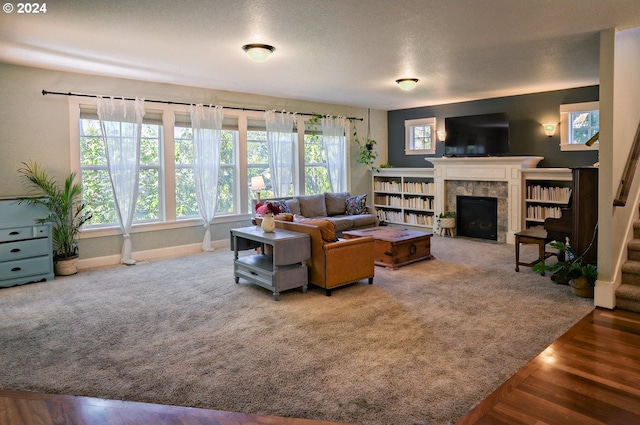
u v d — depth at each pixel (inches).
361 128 348.8
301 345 124.0
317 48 172.7
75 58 186.7
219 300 166.2
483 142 296.5
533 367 109.0
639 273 155.1
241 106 277.3
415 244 223.8
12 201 189.3
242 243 198.1
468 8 130.9
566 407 91.1
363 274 182.7
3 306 160.7
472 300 162.9
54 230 208.1
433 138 340.8
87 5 125.5
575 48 176.2
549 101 276.8
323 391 98.5
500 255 243.6
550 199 269.3
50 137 209.6
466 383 101.4
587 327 135.0
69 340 129.2
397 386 100.3
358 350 120.1
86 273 209.9
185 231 258.8
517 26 148.1
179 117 252.1
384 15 136.3
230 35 154.9
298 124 304.8
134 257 239.6
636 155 162.4
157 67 204.2
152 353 119.7
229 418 88.5
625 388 98.6
